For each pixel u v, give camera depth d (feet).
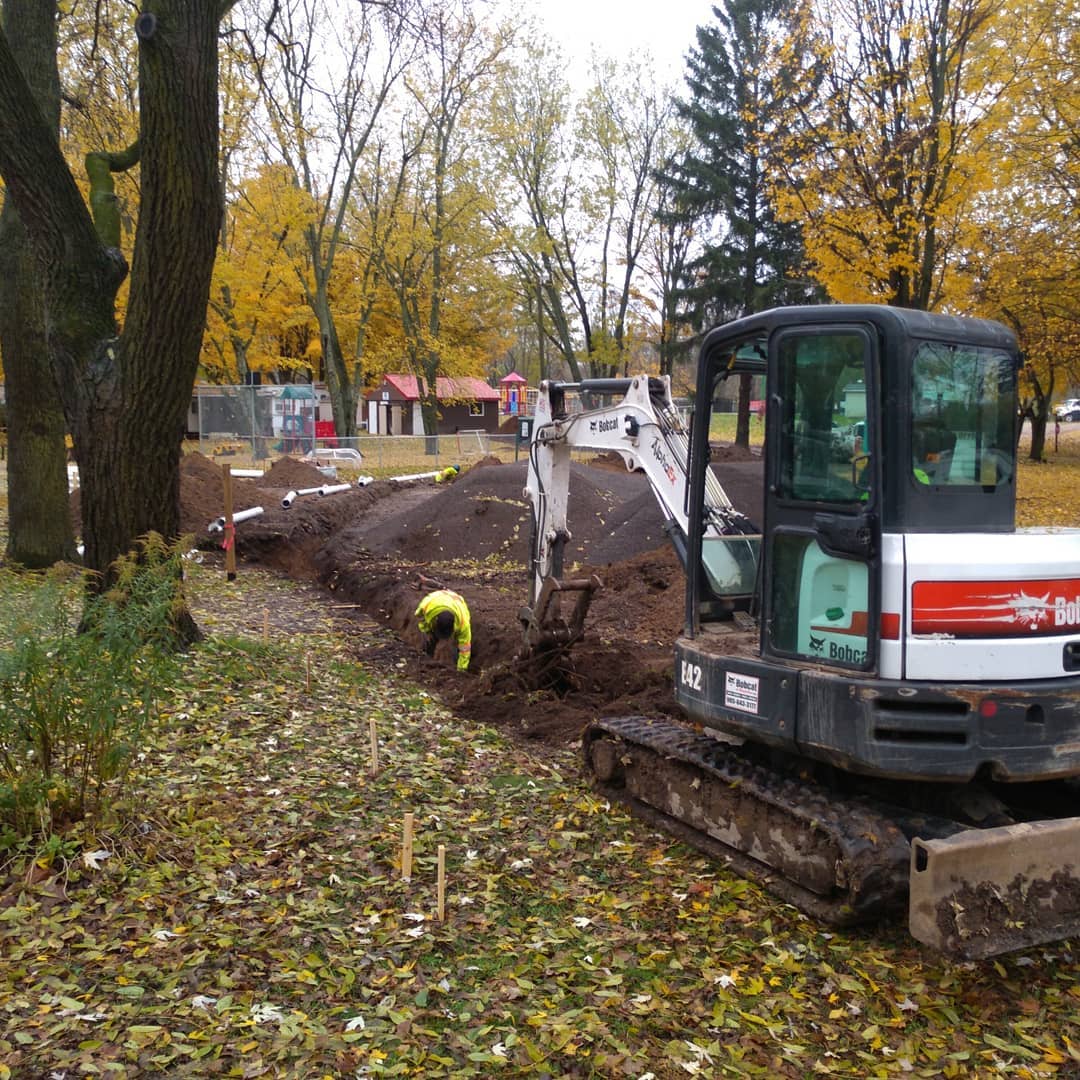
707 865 18.47
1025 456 126.93
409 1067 12.09
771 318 17.30
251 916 15.39
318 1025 12.82
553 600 29.96
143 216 26.18
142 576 20.68
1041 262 65.31
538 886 17.39
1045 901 14.53
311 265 109.29
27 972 13.50
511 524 54.49
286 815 19.30
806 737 16.30
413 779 22.04
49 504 42.86
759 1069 12.63
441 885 15.70
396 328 127.75
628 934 15.83
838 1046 13.32
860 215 50.03
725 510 22.40
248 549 54.19
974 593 15.14
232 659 29.78
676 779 19.65
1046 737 15.20
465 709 29.35
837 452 16.40
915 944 15.94
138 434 27.58
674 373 145.48
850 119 50.47
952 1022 13.99
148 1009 12.85
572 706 29.27
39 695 17.02
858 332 15.85
